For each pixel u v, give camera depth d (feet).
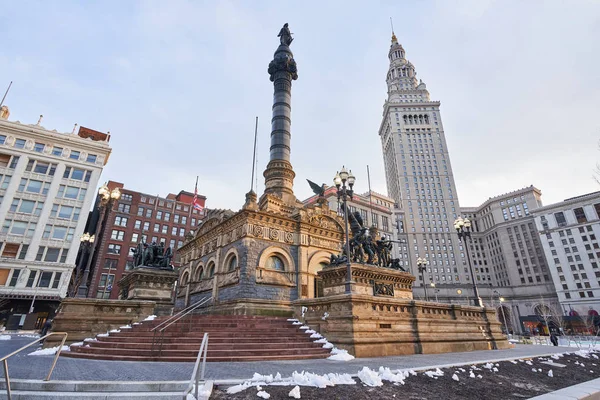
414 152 521.65
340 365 42.37
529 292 382.42
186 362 43.57
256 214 93.56
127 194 276.21
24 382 27.66
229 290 91.15
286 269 96.02
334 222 114.62
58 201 192.34
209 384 27.50
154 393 26.12
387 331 58.85
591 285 345.51
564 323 285.84
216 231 108.78
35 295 165.68
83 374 33.09
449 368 39.99
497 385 35.88
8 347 68.33
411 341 61.77
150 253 100.07
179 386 27.84
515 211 471.21
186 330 57.36
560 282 366.43
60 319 61.82
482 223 516.73
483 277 486.79
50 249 182.70
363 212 343.26
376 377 31.71
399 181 504.84
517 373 43.50
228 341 52.34
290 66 145.79
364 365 42.37
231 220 99.25
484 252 502.79
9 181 184.75
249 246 89.56
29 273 172.35
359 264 82.89
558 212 387.34
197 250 121.49
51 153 199.93
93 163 209.36
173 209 295.28
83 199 199.72
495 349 77.46
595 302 337.11
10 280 168.04
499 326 85.51
